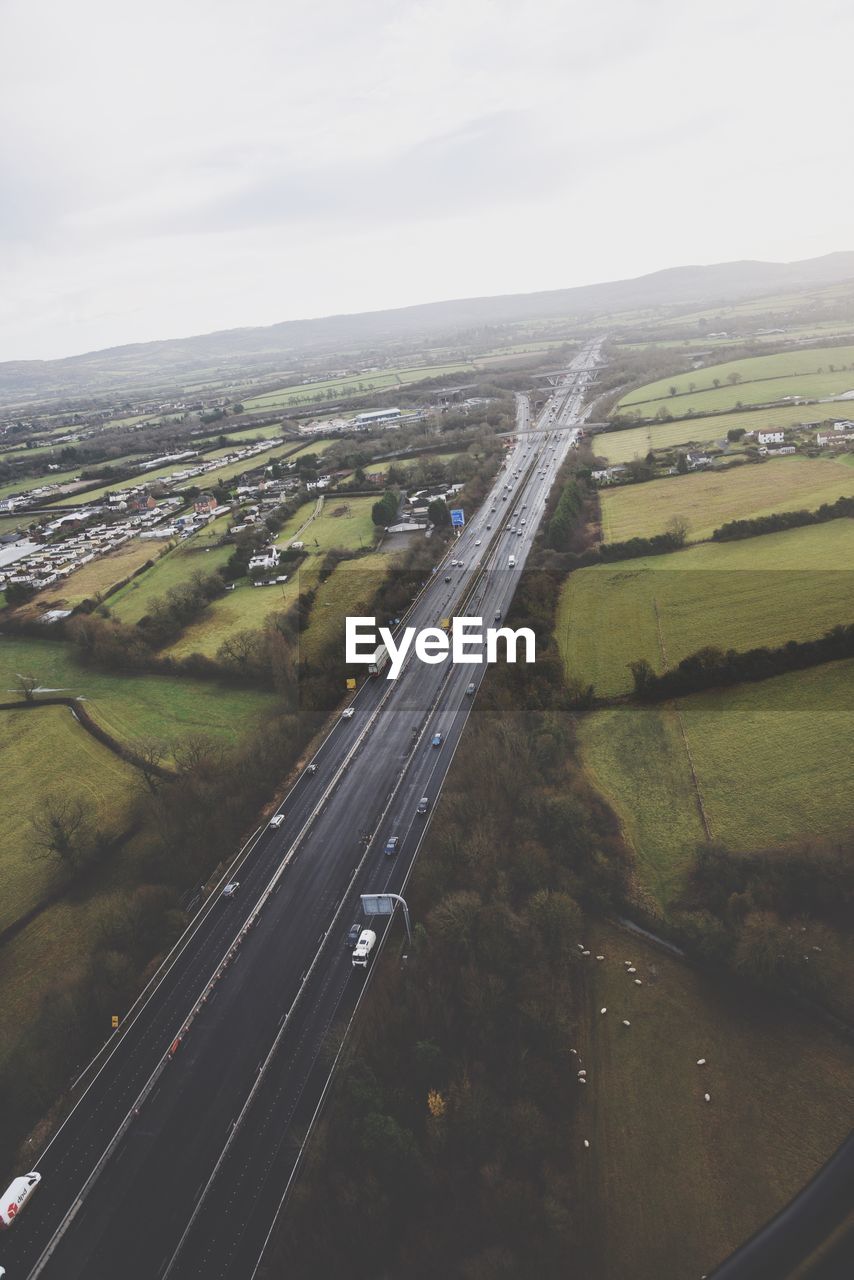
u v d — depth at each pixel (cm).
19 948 10912
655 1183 7512
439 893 10462
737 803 11694
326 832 12588
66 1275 7044
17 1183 7719
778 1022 8825
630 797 12331
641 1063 8638
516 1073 8312
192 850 12112
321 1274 6719
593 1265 6919
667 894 10588
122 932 10562
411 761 14138
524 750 13038
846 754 12050
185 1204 7494
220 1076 8738
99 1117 8456
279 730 14938
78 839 12450
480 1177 7394
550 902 10112
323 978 9850
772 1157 7581
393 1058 8394
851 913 9750
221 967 10212
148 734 15825
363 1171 7331
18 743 16025
